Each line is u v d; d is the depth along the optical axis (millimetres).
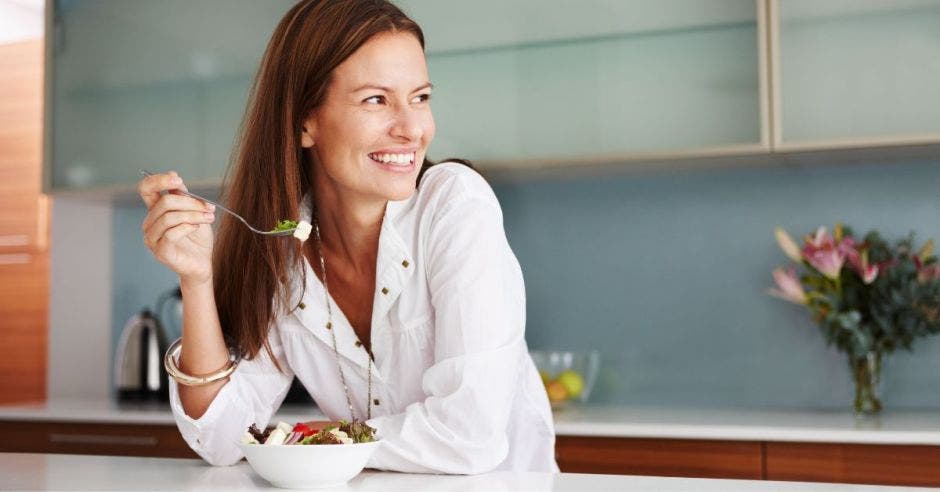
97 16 3178
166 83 3082
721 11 2531
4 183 4113
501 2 2738
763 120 2451
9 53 4141
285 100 1331
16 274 4105
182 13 3074
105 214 3527
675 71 2568
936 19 2371
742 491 1030
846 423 2332
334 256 1463
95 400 3338
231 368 1354
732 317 2855
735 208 2857
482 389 1250
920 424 2281
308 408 2938
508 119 2715
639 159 2584
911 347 2611
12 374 4098
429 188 1379
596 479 1143
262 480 1184
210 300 1322
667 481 1111
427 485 1116
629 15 2619
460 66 2768
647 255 2943
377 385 1444
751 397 2828
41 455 1459
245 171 1393
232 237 1408
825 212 2771
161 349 3234
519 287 1405
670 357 2910
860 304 2580
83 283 3541
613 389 2965
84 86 3176
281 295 1424
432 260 1344
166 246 1245
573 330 3012
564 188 3039
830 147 2414
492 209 1357
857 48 2422
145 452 2748
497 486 1096
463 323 1273
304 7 1334
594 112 2637
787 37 2473
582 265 3010
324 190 1414
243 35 3002
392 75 1274
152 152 3082
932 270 2504
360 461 1138
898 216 2701
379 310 1392
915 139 2338
